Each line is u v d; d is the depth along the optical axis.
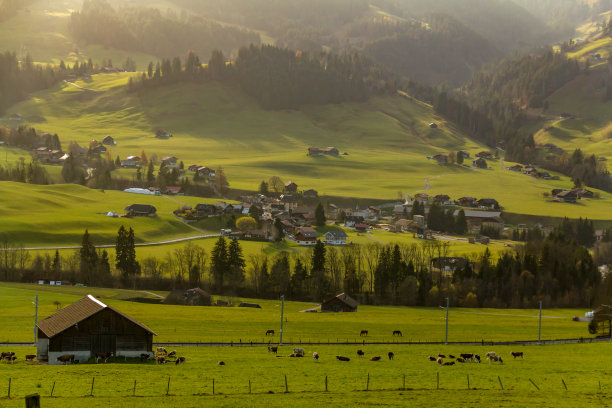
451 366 82.56
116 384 66.81
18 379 68.00
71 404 57.78
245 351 93.62
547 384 71.00
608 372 78.75
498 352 98.81
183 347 96.62
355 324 131.12
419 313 160.75
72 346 82.50
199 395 62.97
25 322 116.81
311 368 78.38
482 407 59.25
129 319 84.88
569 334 126.12
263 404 59.59
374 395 63.94
